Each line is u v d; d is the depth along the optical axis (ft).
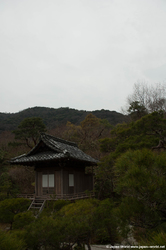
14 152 127.65
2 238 13.61
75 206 23.22
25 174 95.96
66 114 295.48
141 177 14.24
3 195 64.23
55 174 56.24
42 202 53.47
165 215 16.34
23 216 27.50
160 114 46.52
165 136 45.60
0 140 159.53
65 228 18.66
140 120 46.52
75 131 149.38
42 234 18.12
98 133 135.03
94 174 74.95
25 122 127.44
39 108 336.90
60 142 69.05
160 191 13.94
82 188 65.92
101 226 19.71
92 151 112.27
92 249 31.22
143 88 104.88
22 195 58.65
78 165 65.92
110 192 68.69
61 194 52.34
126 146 42.88
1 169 88.53
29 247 18.39
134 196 15.39
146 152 16.35
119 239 24.40
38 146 59.41
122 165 17.01
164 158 15.11
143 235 16.49
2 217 34.71
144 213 15.57
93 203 23.95
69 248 21.27
